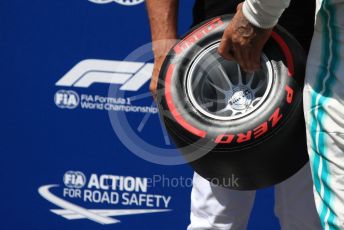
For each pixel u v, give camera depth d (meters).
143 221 9.43
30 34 9.45
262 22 5.75
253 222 9.20
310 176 7.08
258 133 5.98
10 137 9.67
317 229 7.27
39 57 9.46
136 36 9.16
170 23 6.86
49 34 9.40
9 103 9.62
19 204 9.75
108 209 9.49
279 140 6.03
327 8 5.62
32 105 9.56
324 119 5.71
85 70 9.36
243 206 7.25
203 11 6.92
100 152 9.42
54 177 9.61
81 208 9.58
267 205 9.14
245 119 6.05
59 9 9.32
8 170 9.73
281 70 6.07
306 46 6.68
